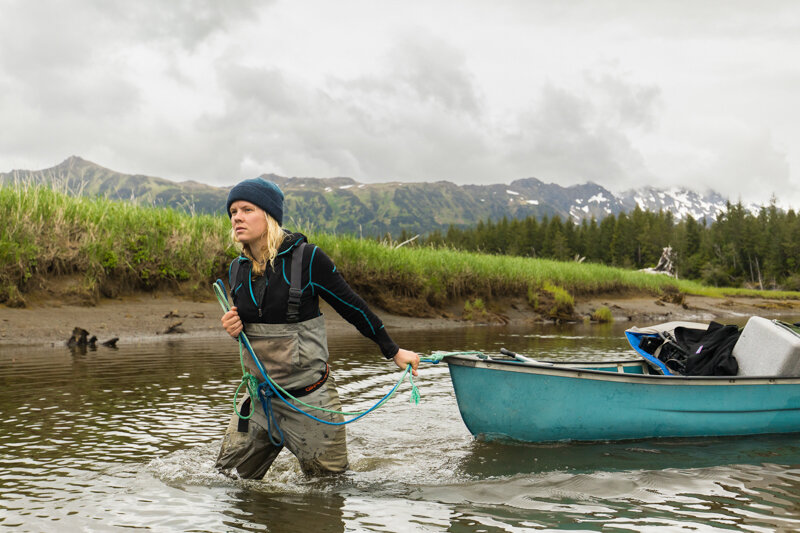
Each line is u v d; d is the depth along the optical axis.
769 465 4.38
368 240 17.70
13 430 4.73
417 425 5.48
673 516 3.31
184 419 5.19
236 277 3.70
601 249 131.50
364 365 8.35
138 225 12.95
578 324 18.53
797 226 103.06
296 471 4.06
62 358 8.10
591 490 3.76
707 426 5.19
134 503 3.34
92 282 11.46
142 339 10.16
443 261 18.50
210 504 3.36
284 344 3.62
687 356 6.29
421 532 3.03
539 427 4.89
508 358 5.51
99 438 4.58
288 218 16.20
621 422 4.99
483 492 3.70
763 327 5.77
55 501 3.34
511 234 141.38
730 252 108.62
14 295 10.51
